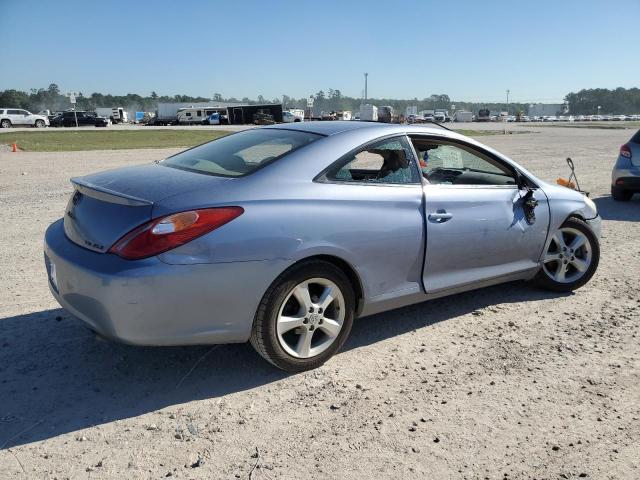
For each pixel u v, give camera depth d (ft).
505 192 14.73
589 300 16.38
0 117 156.87
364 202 11.90
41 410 10.22
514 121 337.11
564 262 16.52
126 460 8.88
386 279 12.47
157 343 10.07
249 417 10.16
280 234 10.64
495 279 14.83
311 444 9.39
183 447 9.25
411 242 12.63
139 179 11.46
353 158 12.23
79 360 12.15
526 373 11.98
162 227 9.75
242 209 10.41
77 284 10.19
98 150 69.51
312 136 12.51
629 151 33.12
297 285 11.12
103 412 10.23
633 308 15.83
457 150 14.46
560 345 13.37
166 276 9.68
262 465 8.82
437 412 10.42
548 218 15.58
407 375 11.80
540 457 9.19
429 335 13.82
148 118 284.41
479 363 12.39
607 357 12.82
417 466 8.87
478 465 8.95
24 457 8.89
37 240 22.33
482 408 10.58
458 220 13.47
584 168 51.57
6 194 33.78
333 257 11.58
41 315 14.51
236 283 10.30
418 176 13.21
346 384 11.39
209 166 12.01
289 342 11.68
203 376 11.60
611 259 20.88
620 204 33.63
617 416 10.43
